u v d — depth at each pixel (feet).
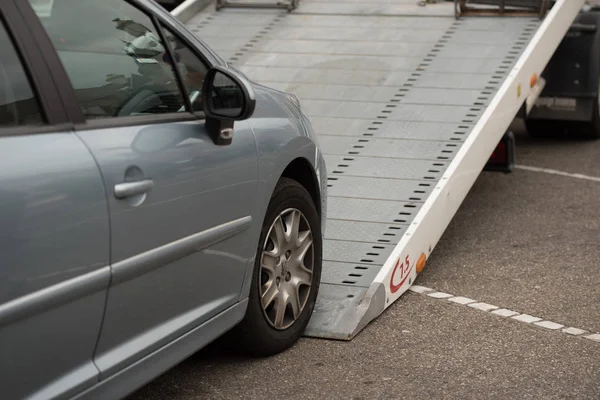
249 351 14.80
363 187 20.98
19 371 9.27
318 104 24.86
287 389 13.91
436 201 20.08
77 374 10.18
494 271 20.39
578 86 34.55
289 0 31.09
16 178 9.09
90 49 11.06
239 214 13.24
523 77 25.50
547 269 20.54
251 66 27.09
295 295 15.28
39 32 10.27
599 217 25.39
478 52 26.91
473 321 17.04
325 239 19.04
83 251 9.87
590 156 33.81
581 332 16.48
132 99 11.51
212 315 12.93
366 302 16.71
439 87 25.13
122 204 10.50
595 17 34.06
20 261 9.02
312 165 15.84
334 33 29.07
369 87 25.52
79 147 10.09
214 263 12.73
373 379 14.28
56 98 10.13
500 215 25.71
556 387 13.93
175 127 12.00
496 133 23.81
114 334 10.73
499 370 14.64
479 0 29.73
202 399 13.55
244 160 13.25
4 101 9.51
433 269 20.56
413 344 15.81
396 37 28.45
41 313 9.40
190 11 30.71
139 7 12.41
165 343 11.75
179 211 11.63
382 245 18.65
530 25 28.55
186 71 12.95
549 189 28.81
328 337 15.97
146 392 13.76
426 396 13.61
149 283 11.21
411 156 22.13
